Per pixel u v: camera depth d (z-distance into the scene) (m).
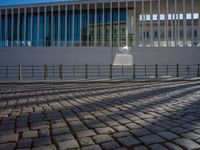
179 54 29.52
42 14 39.69
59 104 7.75
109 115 5.94
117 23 37.88
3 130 4.68
